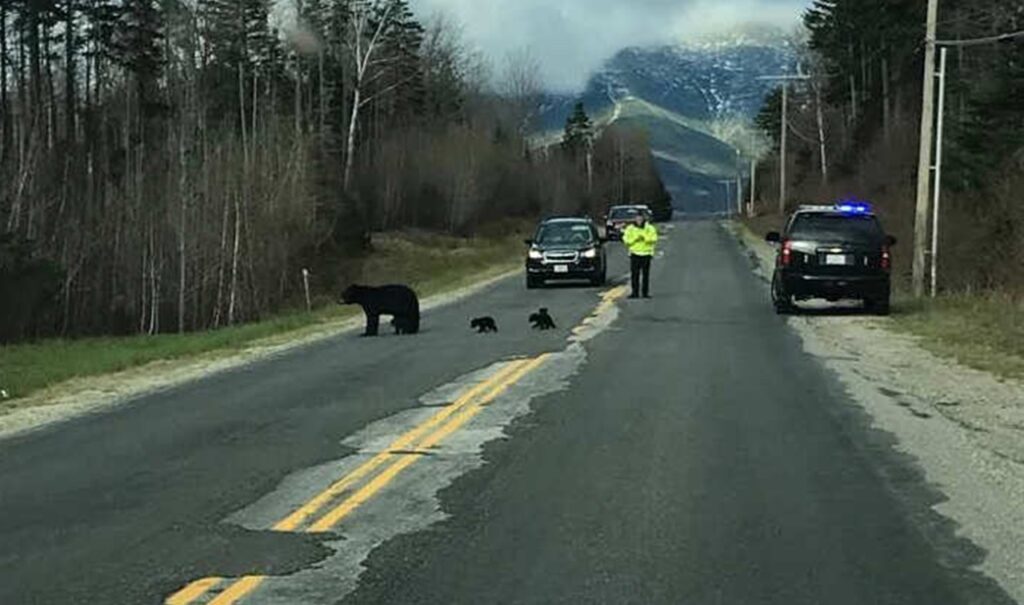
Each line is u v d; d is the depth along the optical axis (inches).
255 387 638.5
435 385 613.9
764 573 285.0
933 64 1122.7
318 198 2172.7
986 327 845.2
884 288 967.6
